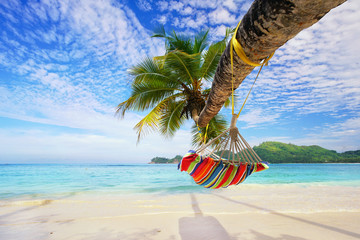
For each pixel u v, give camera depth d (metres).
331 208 4.73
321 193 7.14
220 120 9.72
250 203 5.41
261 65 1.48
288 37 1.09
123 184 11.34
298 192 7.42
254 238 2.92
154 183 11.88
